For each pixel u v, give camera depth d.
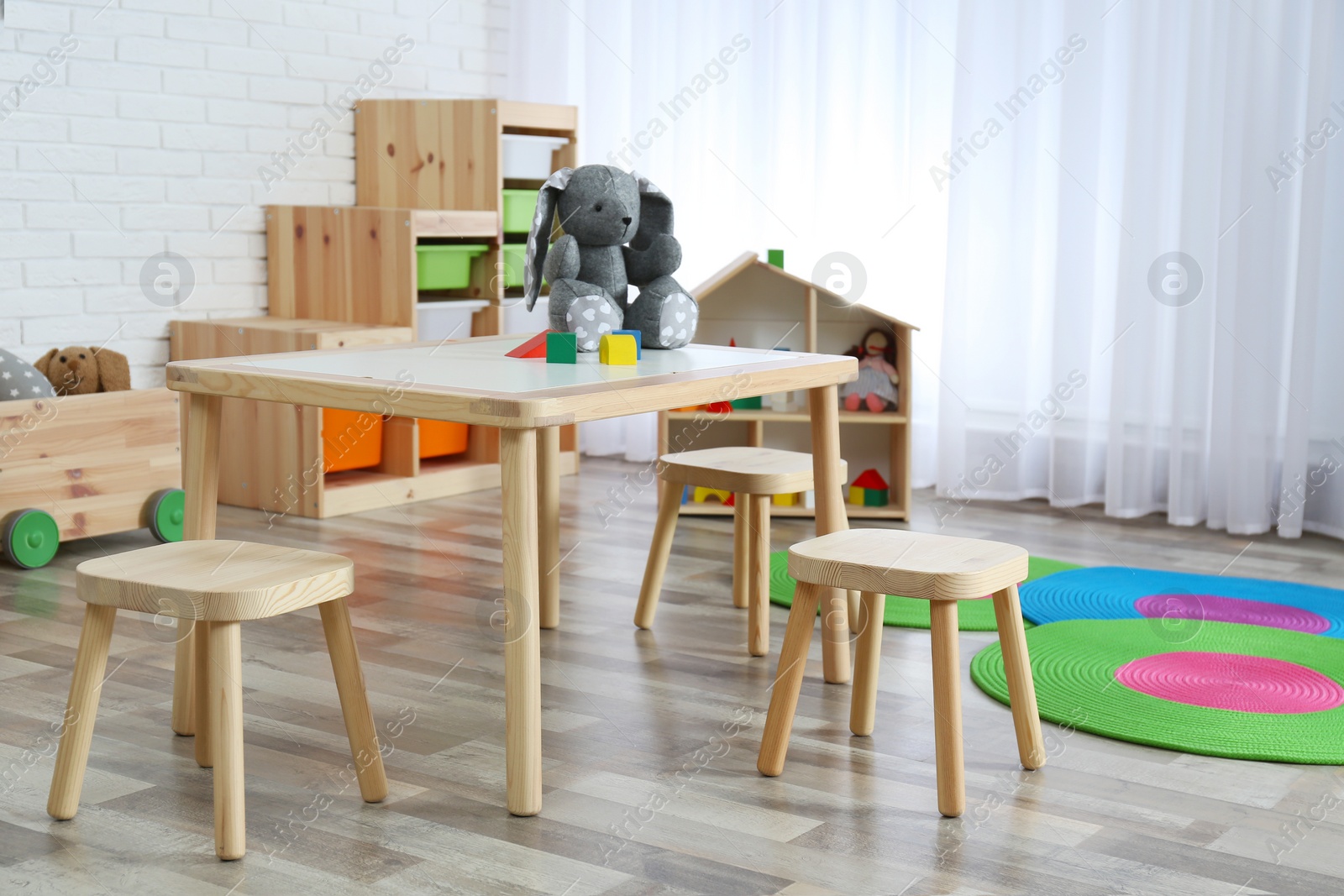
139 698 2.12
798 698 2.11
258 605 1.53
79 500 2.99
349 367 1.90
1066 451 3.67
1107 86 3.57
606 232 2.14
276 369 1.86
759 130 4.03
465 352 2.16
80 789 1.68
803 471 2.35
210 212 3.64
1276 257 3.28
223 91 3.62
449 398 1.65
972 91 3.64
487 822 1.68
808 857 1.59
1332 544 3.29
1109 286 3.65
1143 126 3.43
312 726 2.00
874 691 1.99
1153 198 3.44
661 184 4.23
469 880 1.52
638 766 1.87
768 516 2.36
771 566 3.00
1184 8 3.41
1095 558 3.13
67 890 1.49
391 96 4.06
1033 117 3.61
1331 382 3.34
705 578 2.91
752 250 4.09
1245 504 3.37
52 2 3.23
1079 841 1.64
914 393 3.97
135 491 3.11
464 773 1.83
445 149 3.81
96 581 1.59
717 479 2.35
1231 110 3.29
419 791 1.77
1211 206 3.38
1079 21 3.49
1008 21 3.61
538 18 4.32
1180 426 3.44
